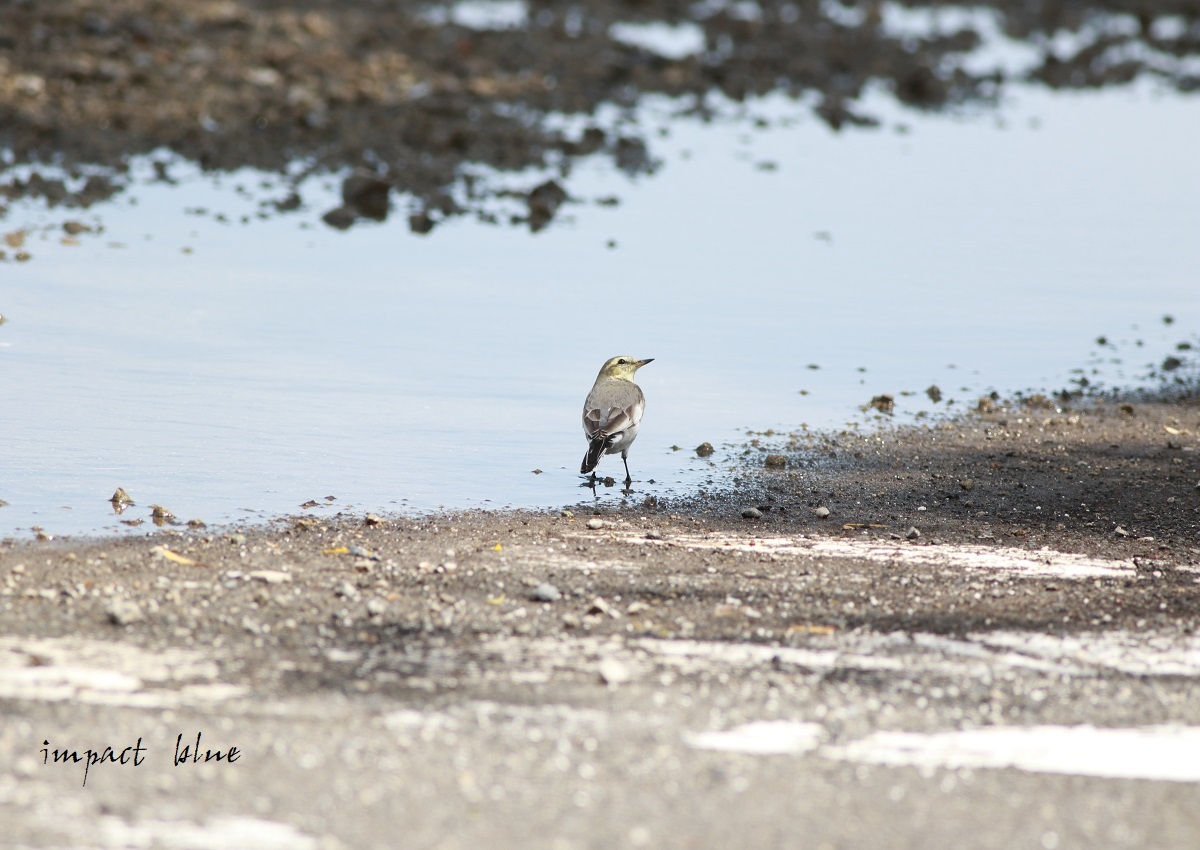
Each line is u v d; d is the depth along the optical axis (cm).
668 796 748
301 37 3434
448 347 1773
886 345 1884
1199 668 948
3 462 1321
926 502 1362
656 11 4516
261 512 1238
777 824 725
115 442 1396
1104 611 1062
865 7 4906
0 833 689
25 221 2178
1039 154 3127
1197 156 3138
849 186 2773
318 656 915
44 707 817
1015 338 1933
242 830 702
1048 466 1484
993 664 946
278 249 2162
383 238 2269
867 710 862
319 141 2720
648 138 3073
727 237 2378
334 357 1709
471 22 4009
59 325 1745
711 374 1739
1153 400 1725
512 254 2222
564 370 1717
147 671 877
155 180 2473
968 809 746
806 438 1545
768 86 3675
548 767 773
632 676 901
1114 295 2138
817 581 1121
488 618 1002
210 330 1775
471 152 2778
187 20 3397
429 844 696
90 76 2841
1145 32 4759
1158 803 760
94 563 1080
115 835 693
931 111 3575
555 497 1334
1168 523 1316
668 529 1255
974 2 5238
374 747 787
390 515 1252
